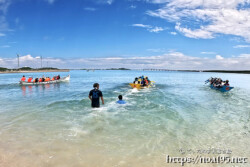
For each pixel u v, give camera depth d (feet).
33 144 15.03
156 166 11.83
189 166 11.93
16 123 21.21
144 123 21.47
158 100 38.75
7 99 39.47
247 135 17.90
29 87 71.67
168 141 16.14
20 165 11.60
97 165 11.78
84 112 26.73
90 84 87.81
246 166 12.09
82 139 16.26
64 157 12.78
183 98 43.09
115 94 47.93
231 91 61.67
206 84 91.45
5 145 14.82
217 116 25.54
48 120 22.49
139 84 63.21
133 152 13.80
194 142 16.03
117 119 23.03
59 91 56.59
